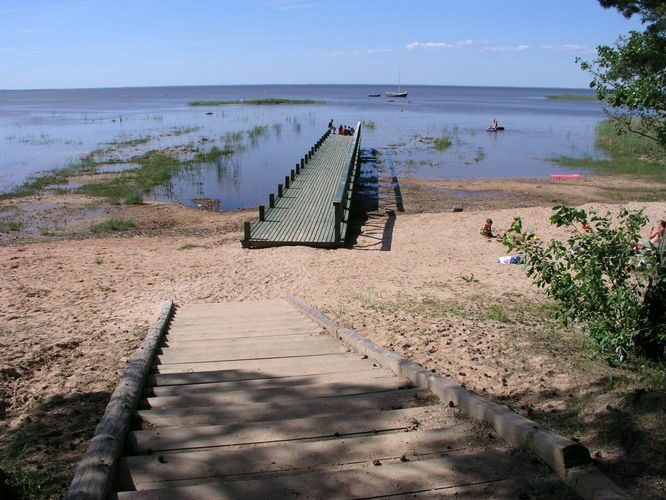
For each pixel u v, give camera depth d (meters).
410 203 21.50
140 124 57.91
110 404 3.81
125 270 12.77
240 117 66.62
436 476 2.91
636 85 6.42
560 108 97.69
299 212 17.91
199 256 14.30
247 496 2.73
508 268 12.52
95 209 21.09
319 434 3.52
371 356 5.54
